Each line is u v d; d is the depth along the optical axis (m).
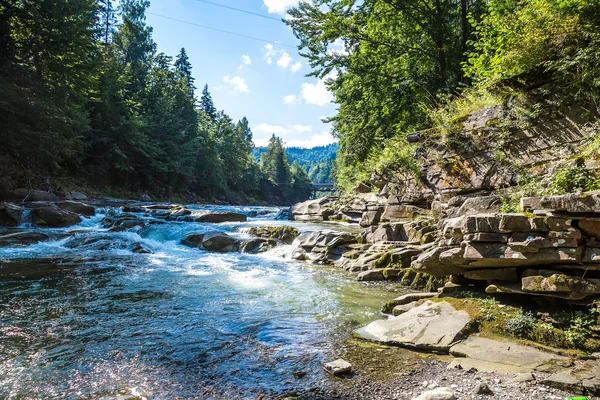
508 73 7.29
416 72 17.83
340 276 9.34
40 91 22.64
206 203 58.94
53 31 22.02
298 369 4.05
